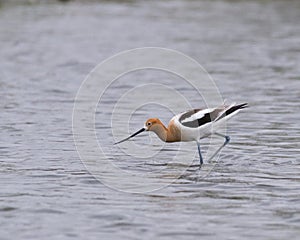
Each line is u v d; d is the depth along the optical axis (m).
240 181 13.90
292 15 40.53
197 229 11.37
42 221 11.71
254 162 15.23
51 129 18.19
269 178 14.04
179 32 34.84
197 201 12.70
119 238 11.01
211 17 39.50
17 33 33.97
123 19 38.50
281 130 18.17
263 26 36.91
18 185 13.54
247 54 29.78
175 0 45.50
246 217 11.90
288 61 28.31
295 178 14.04
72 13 40.28
